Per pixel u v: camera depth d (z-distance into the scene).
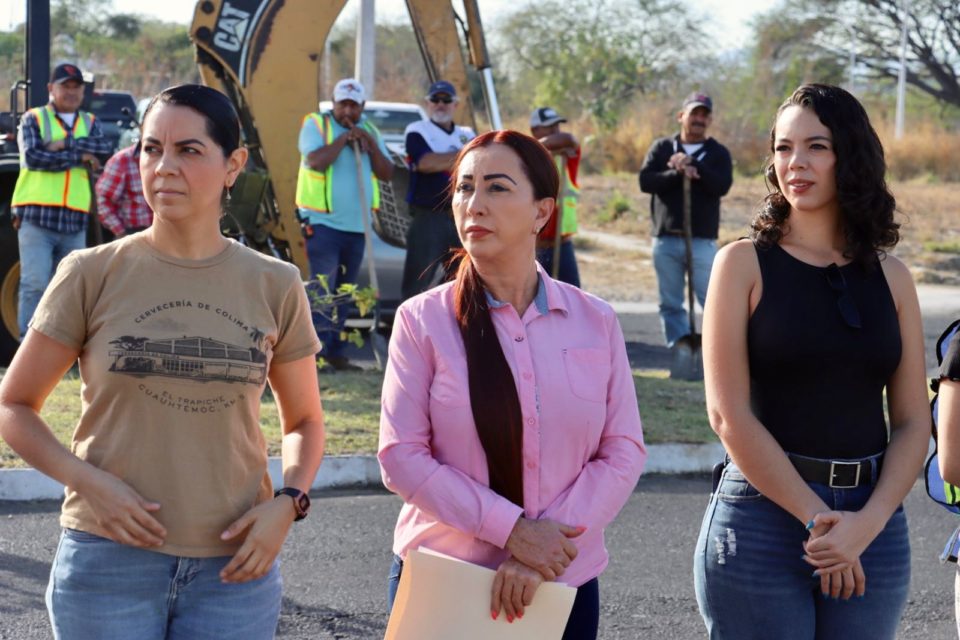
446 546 3.01
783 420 3.25
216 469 2.87
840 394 3.24
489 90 10.52
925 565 5.77
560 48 39.91
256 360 2.91
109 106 18.02
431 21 10.38
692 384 9.16
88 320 2.87
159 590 2.84
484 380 2.96
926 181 27.33
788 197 3.32
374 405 7.79
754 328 3.27
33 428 2.86
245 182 9.20
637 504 6.48
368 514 6.12
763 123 32.19
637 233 21.08
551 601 2.88
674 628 4.95
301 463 3.07
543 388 2.99
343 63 45.84
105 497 2.78
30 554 5.41
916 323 3.36
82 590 2.81
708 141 9.53
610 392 3.12
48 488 6.16
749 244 3.33
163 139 2.86
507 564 2.88
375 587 5.21
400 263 10.25
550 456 2.99
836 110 3.29
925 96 42.47
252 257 2.98
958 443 3.03
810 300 3.25
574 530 2.91
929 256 18.48
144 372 2.82
